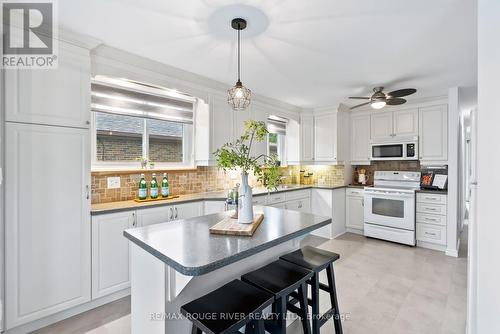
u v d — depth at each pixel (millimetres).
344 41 2113
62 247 1947
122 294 2318
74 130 2008
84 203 2059
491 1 840
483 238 854
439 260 3195
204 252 1188
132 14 1741
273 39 2086
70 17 1771
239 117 3514
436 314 2064
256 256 1743
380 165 4562
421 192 3674
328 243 3889
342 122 4477
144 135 3006
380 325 1935
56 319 1958
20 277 1767
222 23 1853
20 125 1761
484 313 850
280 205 3791
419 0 1585
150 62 2512
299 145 4582
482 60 854
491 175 834
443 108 3688
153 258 1363
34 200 1817
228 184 3775
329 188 4176
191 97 3357
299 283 1437
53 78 1905
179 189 3238
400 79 3033
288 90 3486
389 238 3877
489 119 838
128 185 2768
